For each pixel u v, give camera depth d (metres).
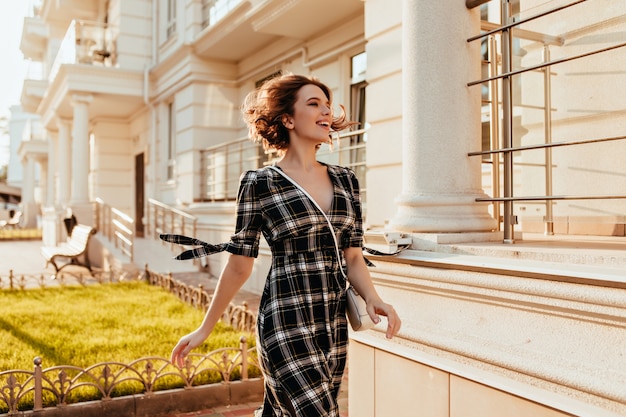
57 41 22.42
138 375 3.96
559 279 2.15
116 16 15.34
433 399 2.72
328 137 2.18
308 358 1.97
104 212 13.45
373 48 5.79
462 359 2.60
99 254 13.01
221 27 10.62
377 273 3.10
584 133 4.04
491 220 3.10
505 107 2.84
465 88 3.01
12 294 8.55
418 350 2.84
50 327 6.26
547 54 4.11
